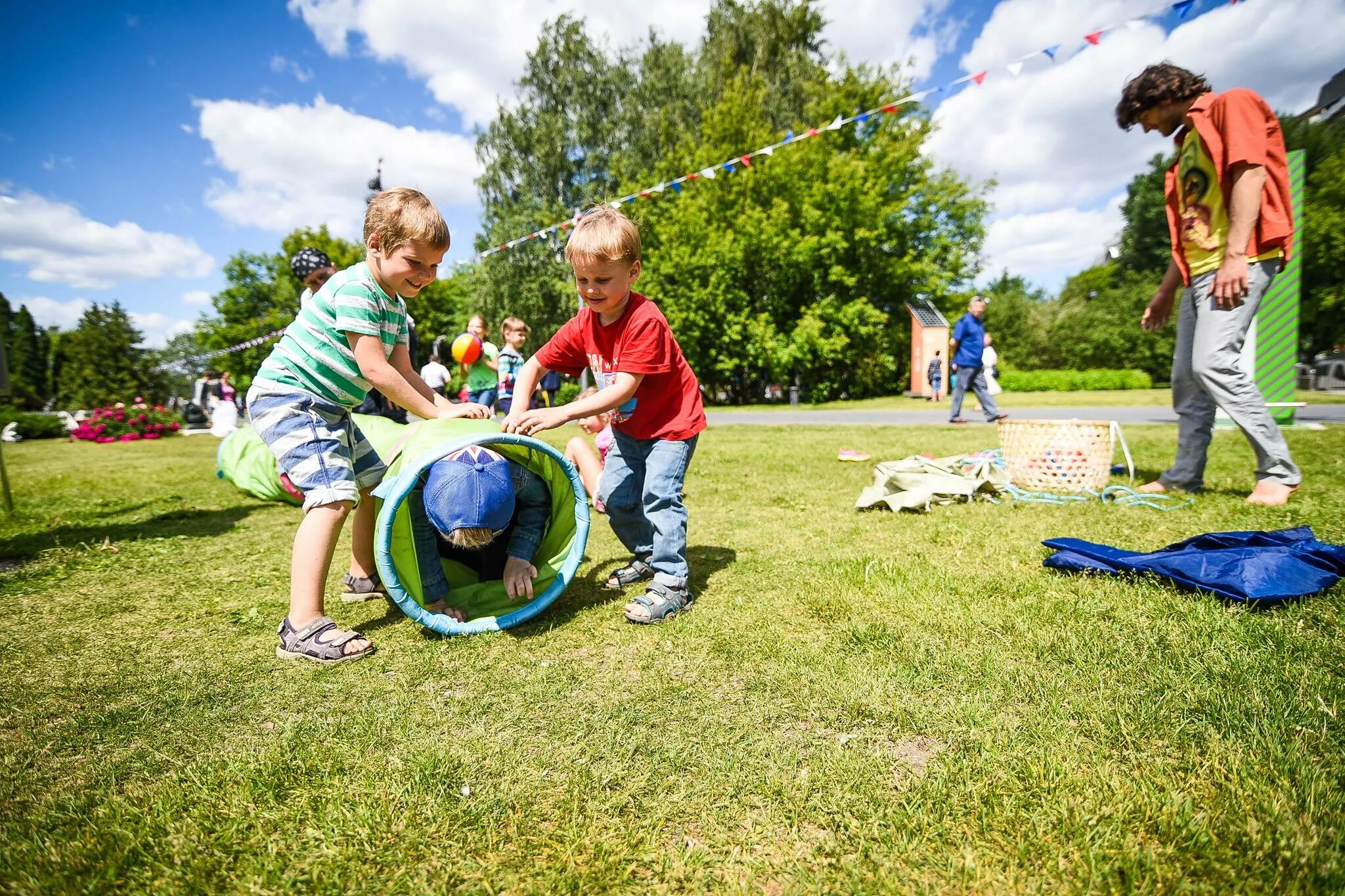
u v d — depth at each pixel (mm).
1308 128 26219
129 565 3400
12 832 1354
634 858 1240
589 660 2086
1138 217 46125
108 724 1775
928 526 3576
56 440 17938
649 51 29438
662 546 2445
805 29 29109
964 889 1146
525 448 2555
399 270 2301
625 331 2479
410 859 1255
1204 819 1249
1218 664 1823
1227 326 3605
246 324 42094
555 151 28000
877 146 23891
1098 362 43938
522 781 1473
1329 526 3160
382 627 2449
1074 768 1420
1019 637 2084
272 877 1212
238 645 2305
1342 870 1104
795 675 1911
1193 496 3973
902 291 25906
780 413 16156
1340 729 1506
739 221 22719
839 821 1313
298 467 2240
